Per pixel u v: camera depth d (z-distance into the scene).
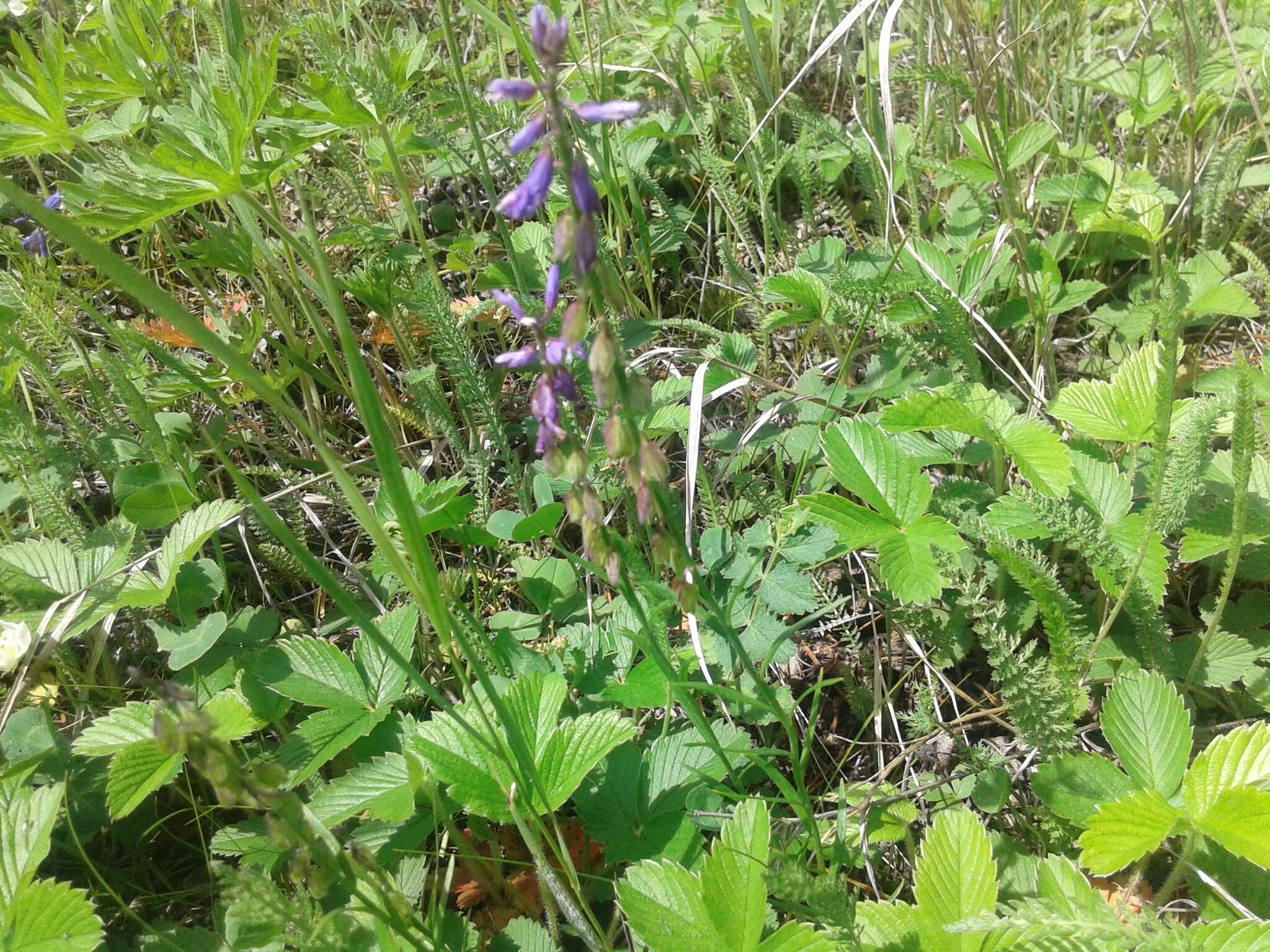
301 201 0.32
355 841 0.24
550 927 0.24
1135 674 0.25
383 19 0.56
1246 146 0.40
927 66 0.36
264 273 0.40
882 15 0.51
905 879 0.26
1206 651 0.28
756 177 0.41
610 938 0.24
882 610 0.33
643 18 0.49
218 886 0.27
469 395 0.33
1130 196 0.38
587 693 0.28
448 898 0.26
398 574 0.17
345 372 0.38
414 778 0.19
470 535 0.32
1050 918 0.18
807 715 0.31
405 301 0.37
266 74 0.28
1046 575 0.27
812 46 0.50
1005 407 0.30
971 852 0.21
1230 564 0.25
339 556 0.36
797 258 0.42
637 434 0.16
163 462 0.32
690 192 0.48
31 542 0.31
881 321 0.34
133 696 0.32
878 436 0.28
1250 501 0.29
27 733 0.28
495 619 0.32
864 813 0.25
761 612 0.29
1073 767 0.24
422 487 0.32
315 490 0.36
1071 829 0.25
